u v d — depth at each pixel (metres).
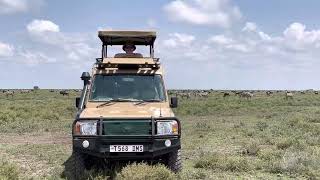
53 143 16.77
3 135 19.77
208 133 20.09
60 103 46.69
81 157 9.66
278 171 10.36
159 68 11.02
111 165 10.08
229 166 10.75
